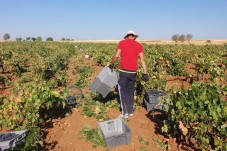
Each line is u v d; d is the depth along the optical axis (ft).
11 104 11.13
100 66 31.12
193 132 9.72
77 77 22.44
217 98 9.39
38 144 9.27
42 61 26.30
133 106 12.71
